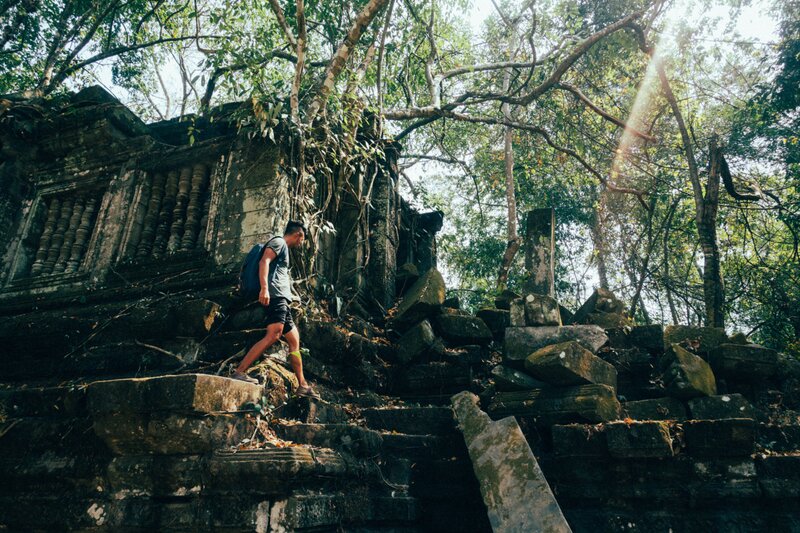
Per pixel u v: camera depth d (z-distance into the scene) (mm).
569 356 4656
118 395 3125
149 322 4664
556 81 9289
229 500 2963
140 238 6203
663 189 11891
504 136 14156
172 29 11211
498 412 4719
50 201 6973
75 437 3479
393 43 9680
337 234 7578
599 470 4113
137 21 10906
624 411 4676
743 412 4488
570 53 9359
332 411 4555
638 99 10594
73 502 3254
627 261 12883
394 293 8086
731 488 3830
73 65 9562
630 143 11859
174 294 5324
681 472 3977
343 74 8508
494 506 3520
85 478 3332
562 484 4148
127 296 5590
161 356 4605
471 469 4234
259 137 5898
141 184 6355
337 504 3377
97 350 4883
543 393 4699
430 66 9578
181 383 3025
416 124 11555
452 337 6324
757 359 4992
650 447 3941
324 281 6516
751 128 13977
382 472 4199
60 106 6922
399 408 4934
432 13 9328
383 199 8211
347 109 6672
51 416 3768
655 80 10125
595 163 13094
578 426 4203
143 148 6551
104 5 9992
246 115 5812
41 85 8586
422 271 10195
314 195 6820
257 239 5426
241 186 5777
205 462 3037
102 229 6281
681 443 4031
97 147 6773
